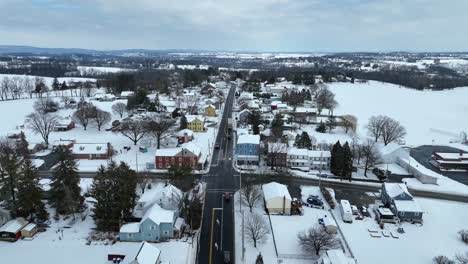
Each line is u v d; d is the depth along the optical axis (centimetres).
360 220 6894
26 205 6200
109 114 13738
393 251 5853
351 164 9069
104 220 6191
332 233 6322
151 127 11288
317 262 5250
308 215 6975
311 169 9762
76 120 13588
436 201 7900
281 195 6956
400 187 7425
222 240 6062
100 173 6762
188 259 5488
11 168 6369
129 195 6481
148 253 5075
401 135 12444
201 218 6712
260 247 5850
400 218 6925
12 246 5784
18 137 11481
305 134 11000
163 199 6694
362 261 5544
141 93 16900
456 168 10231
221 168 9569
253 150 10006
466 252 5809
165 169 9438
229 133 13175
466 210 7488
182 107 17250
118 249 5716
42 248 5728
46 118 12700
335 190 8375
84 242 5919
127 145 11412
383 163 10175
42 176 8844
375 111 18900
